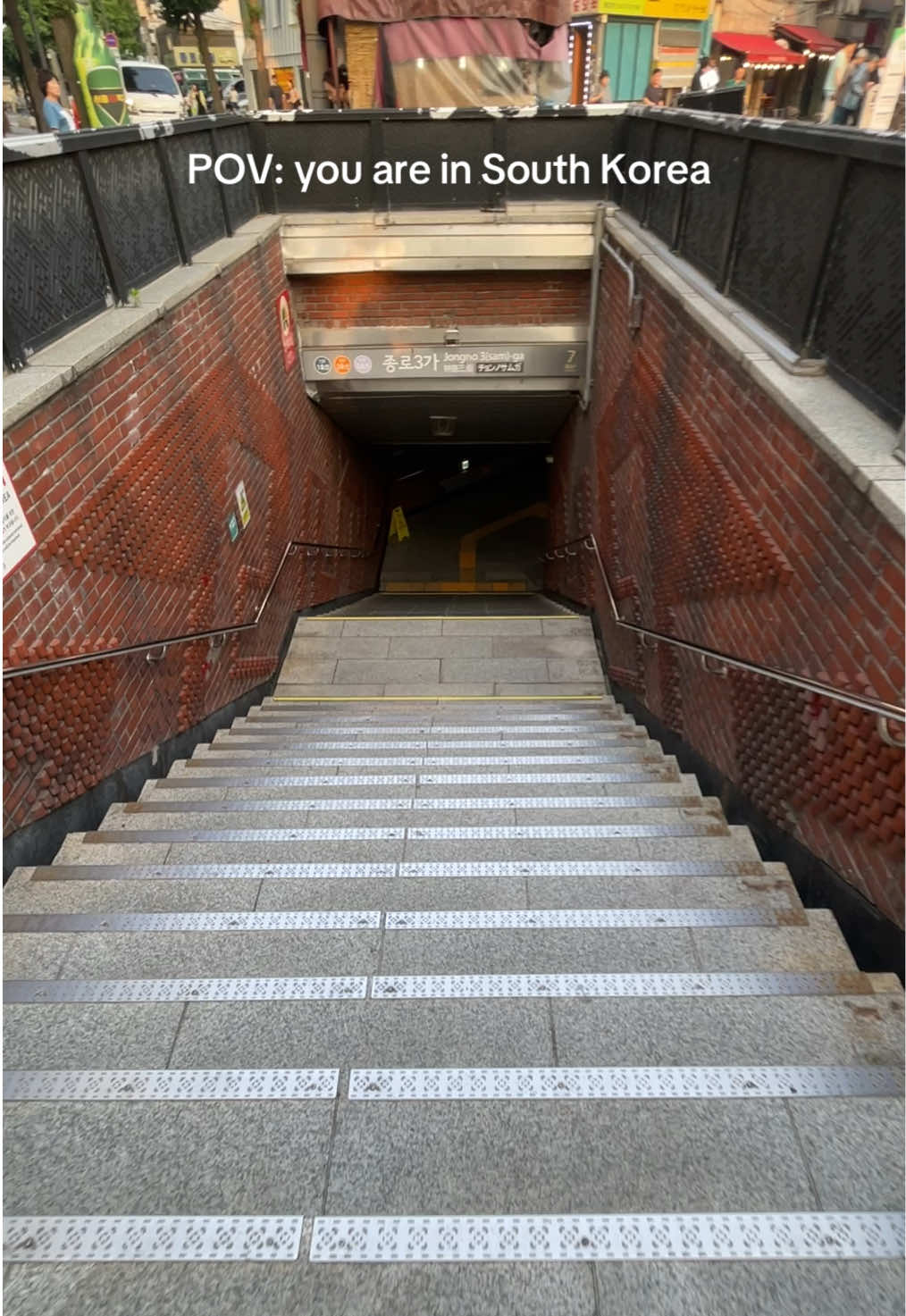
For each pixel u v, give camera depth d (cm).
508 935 239
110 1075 179
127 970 228
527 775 400
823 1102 172
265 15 1177
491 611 1028
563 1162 160
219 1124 168
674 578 469
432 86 856
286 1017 202
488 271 738
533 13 816
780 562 315
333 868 284
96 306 384
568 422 995
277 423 687
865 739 251
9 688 292
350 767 426
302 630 773
